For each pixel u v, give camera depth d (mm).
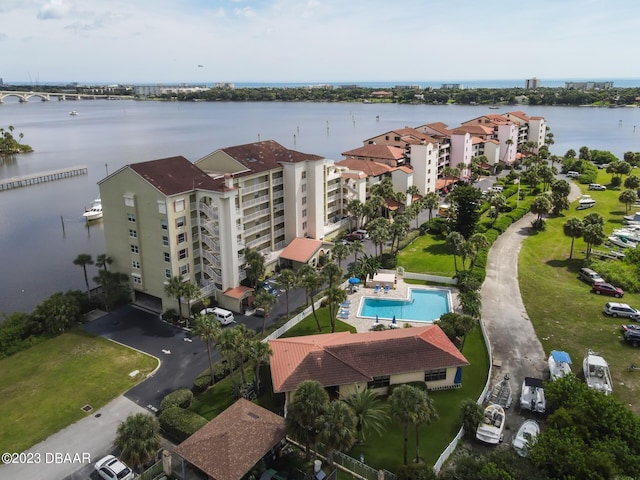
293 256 91812
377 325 70875
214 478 41062
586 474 36938
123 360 64562
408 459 46188
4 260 108125
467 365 57312
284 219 98125
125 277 81000
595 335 67812
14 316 72188
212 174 86000
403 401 41562
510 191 147375
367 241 109188
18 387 59000
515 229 116000
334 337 60531
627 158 183375
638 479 36469
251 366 62750
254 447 44031
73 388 58719
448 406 54219
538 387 53906
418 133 155875
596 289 81438
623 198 125938
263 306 66250
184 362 64125
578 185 159125
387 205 123375
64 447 49188
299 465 45812
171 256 74438
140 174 73750
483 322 71875
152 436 41375
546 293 81500
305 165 97062
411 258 99625
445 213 122500
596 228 90812
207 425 47250
